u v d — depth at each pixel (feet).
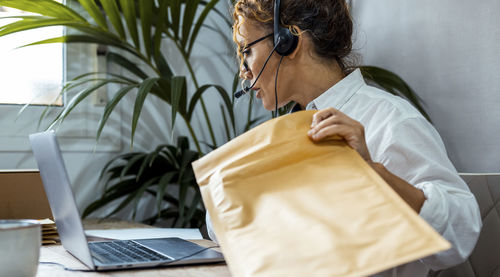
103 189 6.04
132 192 5.63
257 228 1.83
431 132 2.85
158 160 5.65
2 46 5.74
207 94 6.69
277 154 2.09
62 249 2.93
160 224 6.26
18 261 1.90
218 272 2.32
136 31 5.54
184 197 5.22
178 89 4.91
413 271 2.82
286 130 2.19
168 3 5.24
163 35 6.48
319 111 2.23
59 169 2.15
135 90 6.30
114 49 6.25
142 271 2.32
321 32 3.19
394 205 1.72
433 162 2.64
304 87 3.32
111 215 5.84
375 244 1.58
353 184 1.89
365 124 2.99
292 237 1.72
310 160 2.06
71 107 4.82
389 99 2.99
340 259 1.56
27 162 5.75
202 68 6.69
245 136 2.22
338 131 2.12
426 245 1.53
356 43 5.89
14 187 3.73
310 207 1.83
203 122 6.65
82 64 6.12
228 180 2.03
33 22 4.98
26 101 5.82
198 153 5.64
